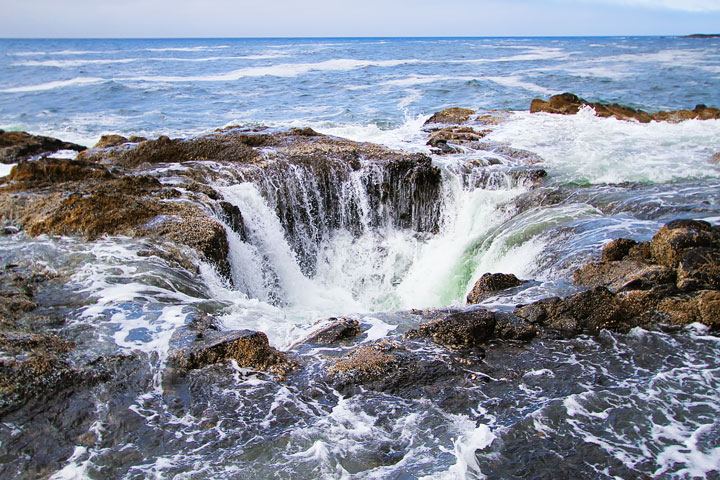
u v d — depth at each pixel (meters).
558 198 10.38
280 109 26.03
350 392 5.06
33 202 8.52
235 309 6.92
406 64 51.25
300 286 10.39
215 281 7.81
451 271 10.12
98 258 7.32
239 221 9.54
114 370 5.12
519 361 5.60
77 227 8.01
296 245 10.88
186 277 7.34
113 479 4.00
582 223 8.97
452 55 66.50
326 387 5.11
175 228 8.18
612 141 14.14
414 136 15.73
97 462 4.16
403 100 27.62
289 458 4.23
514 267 8.83
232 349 5.42
